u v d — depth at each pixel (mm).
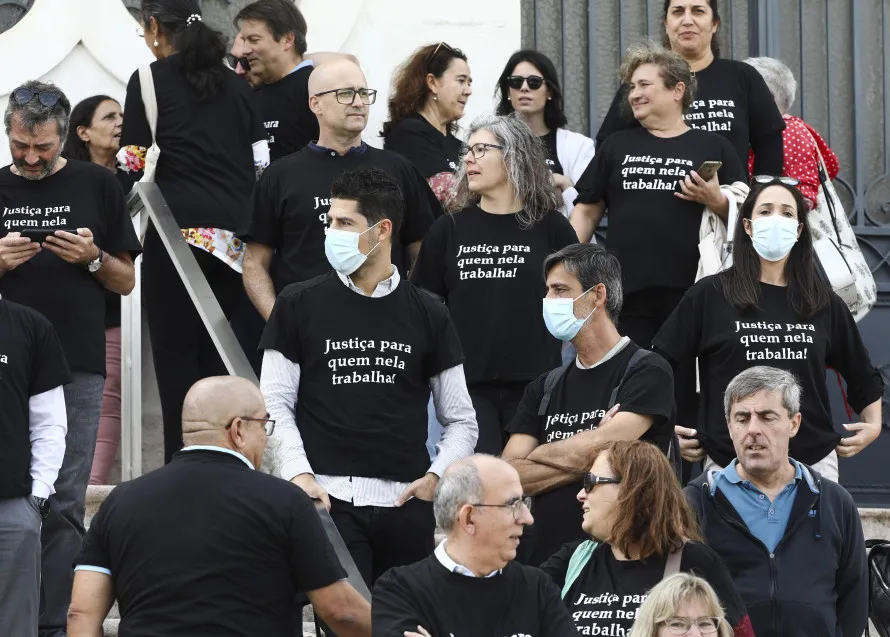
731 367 22984
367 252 20875
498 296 24141
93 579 16984
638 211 26422
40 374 22422
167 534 16766
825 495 20828
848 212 35656
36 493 22047
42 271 24156
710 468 22922
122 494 17109
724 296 23250
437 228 24703
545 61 30078
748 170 29297
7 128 24453
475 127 24703
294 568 17078
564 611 17312
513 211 24531
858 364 23641
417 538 20641
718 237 26016
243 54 28875
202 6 34438
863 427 23250
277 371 20859
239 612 16703
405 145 28656
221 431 17391
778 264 23328
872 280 29047
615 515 18609
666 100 26641
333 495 20359
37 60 33531
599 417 21047
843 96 36062
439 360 21266
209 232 26969
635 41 35906
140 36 31766
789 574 20406
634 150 26656
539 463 20703
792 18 36094
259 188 24891
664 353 23391
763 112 28812
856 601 20812
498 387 24078
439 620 16938
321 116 24844
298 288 21188
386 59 34594
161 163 27234
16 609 21750
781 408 20766
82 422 24078
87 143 30312
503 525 17172
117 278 24703
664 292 26281
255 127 27906
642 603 17844
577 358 21688
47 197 24594
